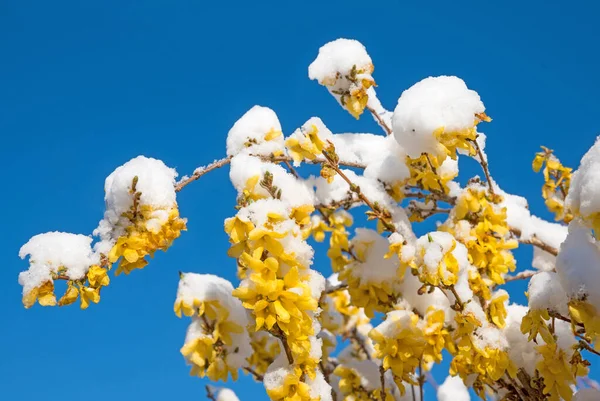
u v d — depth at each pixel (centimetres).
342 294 159
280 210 116
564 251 111
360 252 138
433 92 120
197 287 134
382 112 146
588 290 109
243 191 119
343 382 143
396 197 138
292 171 137
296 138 127
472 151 119
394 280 135
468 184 135
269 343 149
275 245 114
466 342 123
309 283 117
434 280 121
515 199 143
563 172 150
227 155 133
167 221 117
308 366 118
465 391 153
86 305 118
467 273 125
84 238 120
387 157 139
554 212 152
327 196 137
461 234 130
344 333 161
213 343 132
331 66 140
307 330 115
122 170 118
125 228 118
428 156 133
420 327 128
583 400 121
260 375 146
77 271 118
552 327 117
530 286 117
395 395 143
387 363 126
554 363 121
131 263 118
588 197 106
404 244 129
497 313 125
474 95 120
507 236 136
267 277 113
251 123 133
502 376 127
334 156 129
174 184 122
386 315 133
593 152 108
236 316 134
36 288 117
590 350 116
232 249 116
